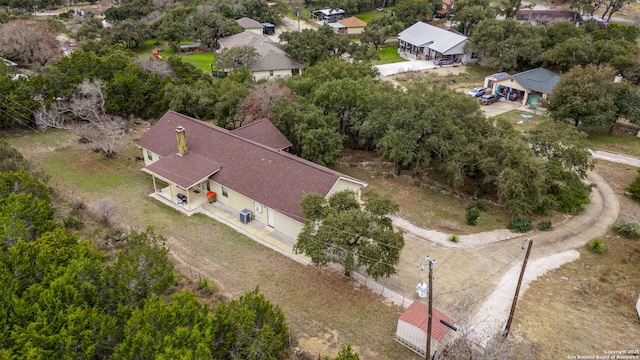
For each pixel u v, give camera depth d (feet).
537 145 119.55
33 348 54.54
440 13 337.52
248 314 63.10
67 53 233.35
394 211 86.38
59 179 123.24
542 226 107.24
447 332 70.18
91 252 74.49
